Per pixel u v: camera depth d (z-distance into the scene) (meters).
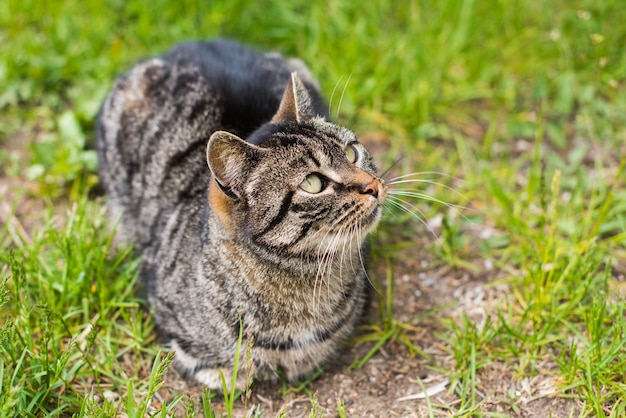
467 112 1.27
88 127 1.22
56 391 0.98
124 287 1.07
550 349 1.02
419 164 1.21
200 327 0.98
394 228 1.15
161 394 1.00
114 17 1.33
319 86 1.18
